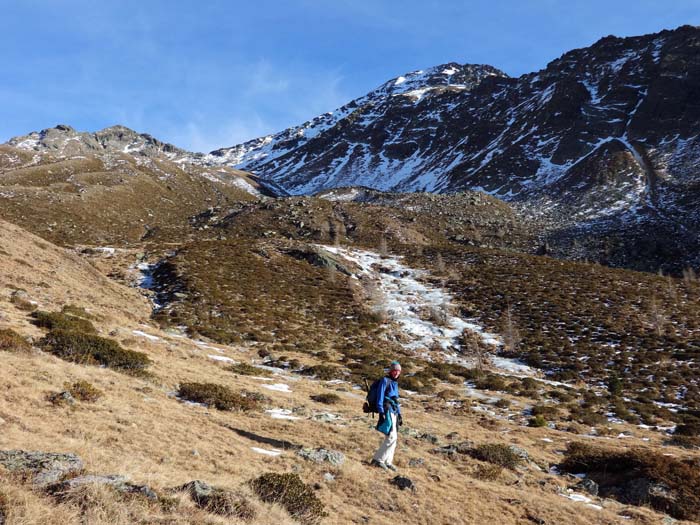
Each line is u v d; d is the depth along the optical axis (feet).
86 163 545.85
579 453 52.60
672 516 40.34
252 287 190.60
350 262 249.55
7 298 77.46
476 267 249.96
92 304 107.55
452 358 144.25
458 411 80.53
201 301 158.92
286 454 35.63
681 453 62.90
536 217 451.53
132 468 24.22
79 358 52.06
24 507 16.57
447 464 44.68
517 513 34.06
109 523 17.11
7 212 326.65
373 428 51.42
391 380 37.78
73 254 149.59
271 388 68.59
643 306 183.93
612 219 418.51
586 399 102.78
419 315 183.01
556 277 227.61
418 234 362.94
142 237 353.92
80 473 20.97
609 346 146.51
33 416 29.73
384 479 34.71
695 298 196.95
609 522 35.35
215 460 30.50
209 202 556.10
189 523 19.04
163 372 58.75
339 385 86.94
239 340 124.26
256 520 21.62
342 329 159.94
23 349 45.91
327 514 26.02
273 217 376.07
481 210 457.27
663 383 118.01
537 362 137.69
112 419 33.73
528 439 64.75
